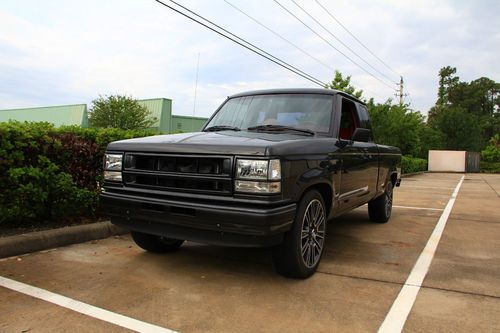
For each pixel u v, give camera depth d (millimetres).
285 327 2986
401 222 7488
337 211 4723
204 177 3590
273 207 3426
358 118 5746
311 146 4020
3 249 4461
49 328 2895
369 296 3623
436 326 3051
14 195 4961
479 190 15656
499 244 5793
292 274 3955
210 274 4129
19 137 4922
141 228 3969
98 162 6094
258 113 5070
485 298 3629
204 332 2889
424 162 39438
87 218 5949
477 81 89688
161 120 56062
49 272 4055
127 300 3414
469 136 55500
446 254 5176
